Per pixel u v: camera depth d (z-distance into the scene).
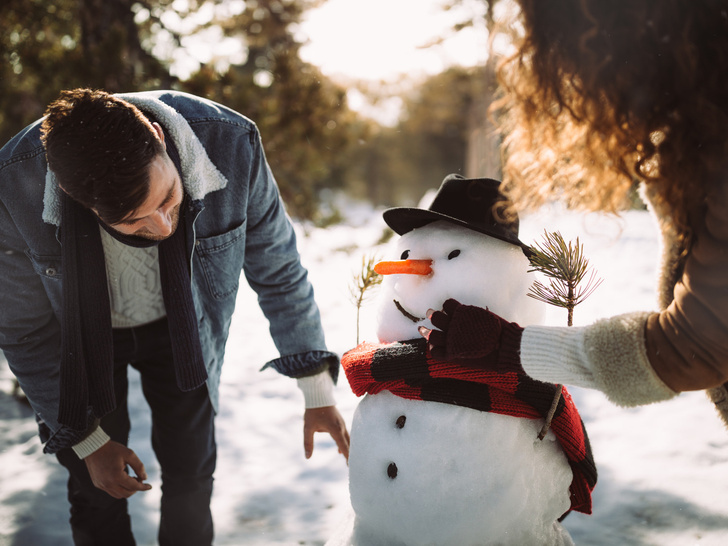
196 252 1.82
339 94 6.91
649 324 1.18
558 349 1.25
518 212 1.48
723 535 2.10
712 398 1.42
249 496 2.60
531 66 1.27
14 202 1.61
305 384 1.99
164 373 2.00
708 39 1.11
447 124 31.81
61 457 1.92
